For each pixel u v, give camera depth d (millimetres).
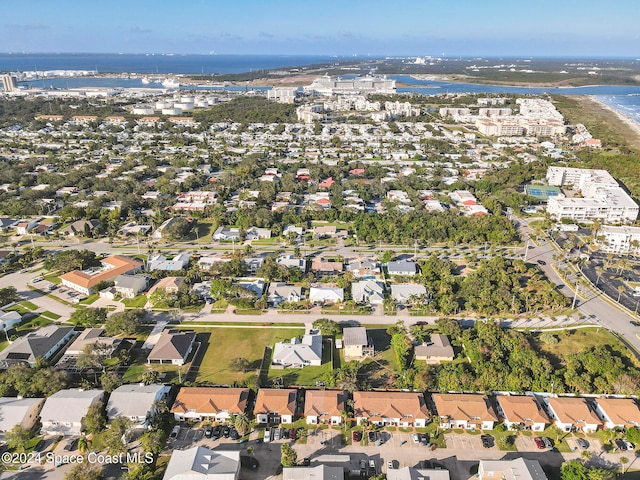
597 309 197625
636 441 127875
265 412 135875
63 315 190500
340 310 197125
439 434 132875
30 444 127125
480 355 159375
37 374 146125
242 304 194500
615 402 139250
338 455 123188
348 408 140375
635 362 160125
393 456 125062
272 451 126250
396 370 159625
